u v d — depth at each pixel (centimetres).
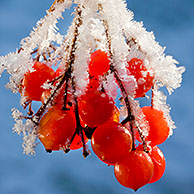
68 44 27
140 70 27
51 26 28
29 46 28
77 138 28
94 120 27
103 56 27
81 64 27
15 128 27
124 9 28
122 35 28
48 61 28
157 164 28
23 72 28
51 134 27
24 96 28
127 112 28
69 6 28
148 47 28
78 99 27
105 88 27
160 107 28
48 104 27
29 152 27
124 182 27
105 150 27
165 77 28
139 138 28
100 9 27
